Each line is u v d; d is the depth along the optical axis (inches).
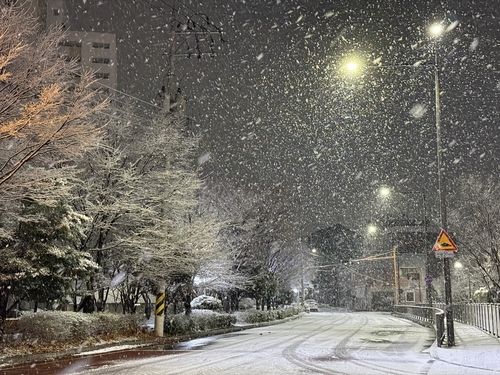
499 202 1243.8
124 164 904.9
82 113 513.7
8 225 671.1
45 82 557.9
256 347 754.2
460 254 1573.6
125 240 834.2
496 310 791.7
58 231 671.1
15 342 625.6
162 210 877.2
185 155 965.2
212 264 1058.1
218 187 1416.1
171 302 1137.4
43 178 556.7
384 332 1101.1
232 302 1567.4
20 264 636.1
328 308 3553.2
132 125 924.0
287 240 1691.7
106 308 1171.9
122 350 711.1
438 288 3129.9
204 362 562.6
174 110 989.2
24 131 505.7
